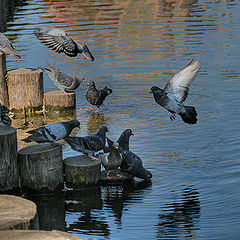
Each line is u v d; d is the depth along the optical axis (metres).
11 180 10.27
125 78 18.31
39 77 15.65
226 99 15.76
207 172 10.88
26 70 16.06
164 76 18.30
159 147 12.34
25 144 12.82
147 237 8.46
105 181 10.80
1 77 15.67
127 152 10.80
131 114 15.02
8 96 15.95
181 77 8.78
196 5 30.89
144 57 20.64
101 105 16.02
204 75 18.12
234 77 17.77
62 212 9.56
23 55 21.11
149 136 13.09
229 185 10.23
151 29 25.05
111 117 14.81
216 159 11.55
